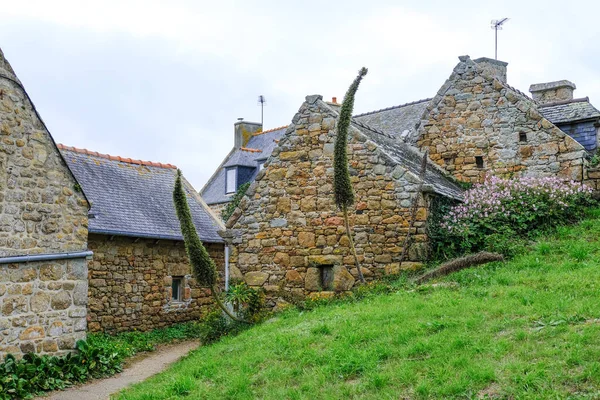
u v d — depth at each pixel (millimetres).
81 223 12188
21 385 10156
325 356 8305
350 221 13242
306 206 13727
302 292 13508
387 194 12938
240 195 27391
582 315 7734
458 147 15789
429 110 16297
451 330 8172
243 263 14242
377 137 14922
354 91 11766
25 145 11336
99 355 12039
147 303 16812
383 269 12781
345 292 12664
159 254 17328
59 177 11883
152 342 15430
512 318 8242
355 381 7477
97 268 15617
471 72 15859
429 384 6801
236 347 10133
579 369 6402
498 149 15281
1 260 10578
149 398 8477
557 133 14594
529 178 14250
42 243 11438
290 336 9609
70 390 10688
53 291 11422
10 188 11000
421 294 10656
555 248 11695
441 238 12852
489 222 12945
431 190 12594
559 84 19625
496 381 6555
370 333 8750
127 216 17031
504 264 11352
